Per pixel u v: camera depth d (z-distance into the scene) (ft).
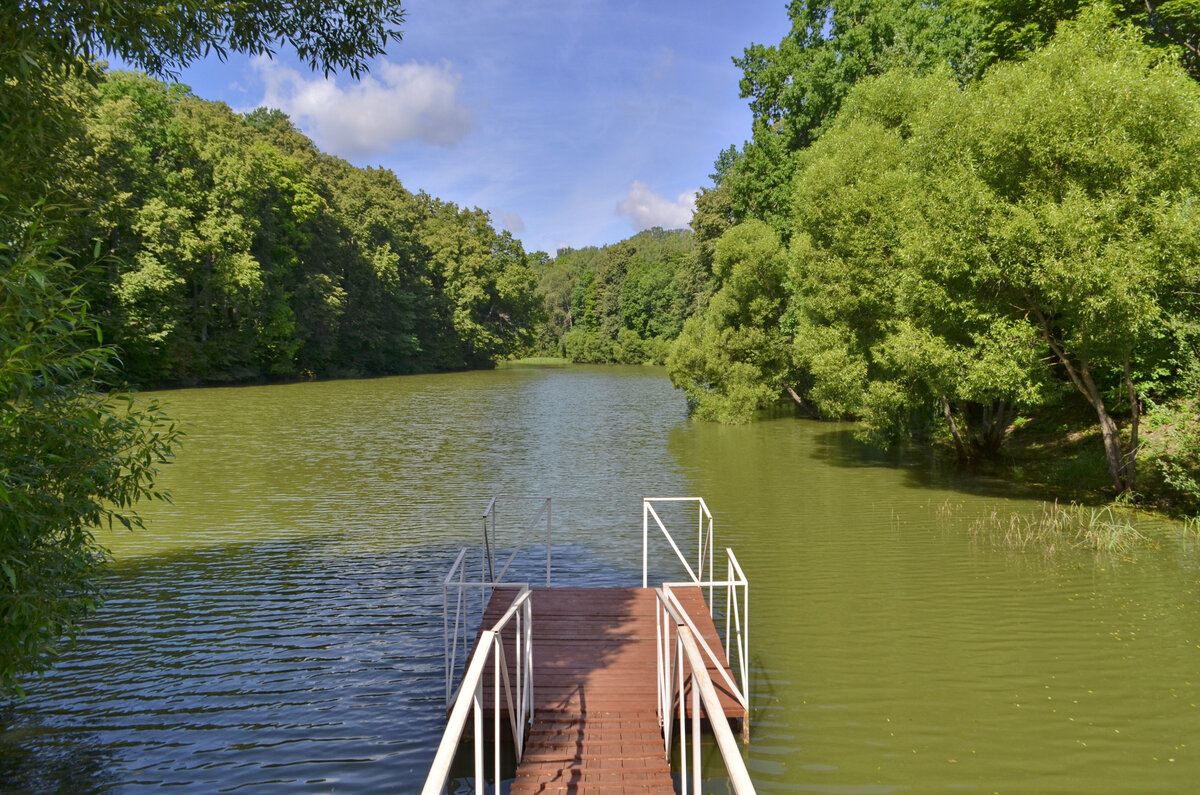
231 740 23.20
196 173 170.81
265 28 26.96
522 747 20.75
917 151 60.75
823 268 73.05
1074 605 34.45
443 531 49.78
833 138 77.92
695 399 126.41
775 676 27.55
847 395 70.49
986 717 24.35
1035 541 45.14
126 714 24.89
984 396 52.75
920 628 32.01
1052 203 45.98
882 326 64.03
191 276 172.65
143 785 20.74
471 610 34.76
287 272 204.03
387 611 34.71
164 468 73.51
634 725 22.35
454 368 297.12
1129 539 44.80
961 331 54.60
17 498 16.43
